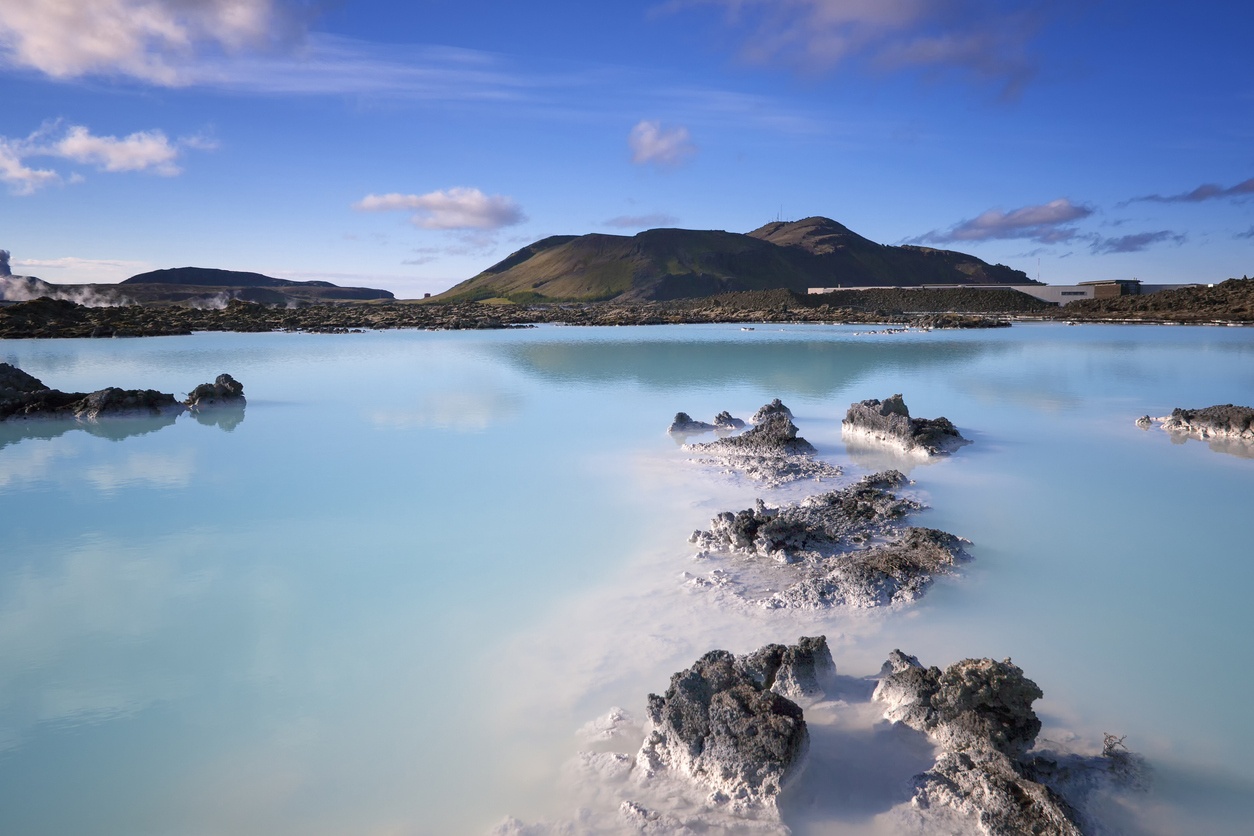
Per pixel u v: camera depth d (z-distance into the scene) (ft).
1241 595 23.40
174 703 17.85
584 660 19.66
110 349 121.49
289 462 41.93
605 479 38.01
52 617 22.39
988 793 13.78
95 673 19.24
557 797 14.55
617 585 24.52
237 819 14.11
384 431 51.08
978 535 28.86
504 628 21.52
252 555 27.48
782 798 14.02
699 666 16.96
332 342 139.23
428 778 15.16
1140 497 34.14
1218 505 32.81
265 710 17.53
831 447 45.80
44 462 42.32
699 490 35.96
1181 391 68.39
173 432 51.34
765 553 26.73
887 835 13.29
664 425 53.01
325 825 13.92
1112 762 15.28
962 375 81.66
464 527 30.53
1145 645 20.29
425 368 91.76
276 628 21.61
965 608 22.44
